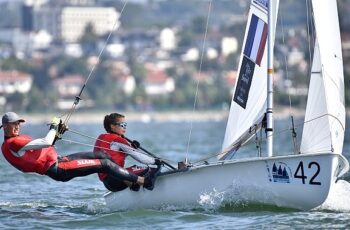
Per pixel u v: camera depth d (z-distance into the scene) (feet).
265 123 157.79
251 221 142.82
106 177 156.76
